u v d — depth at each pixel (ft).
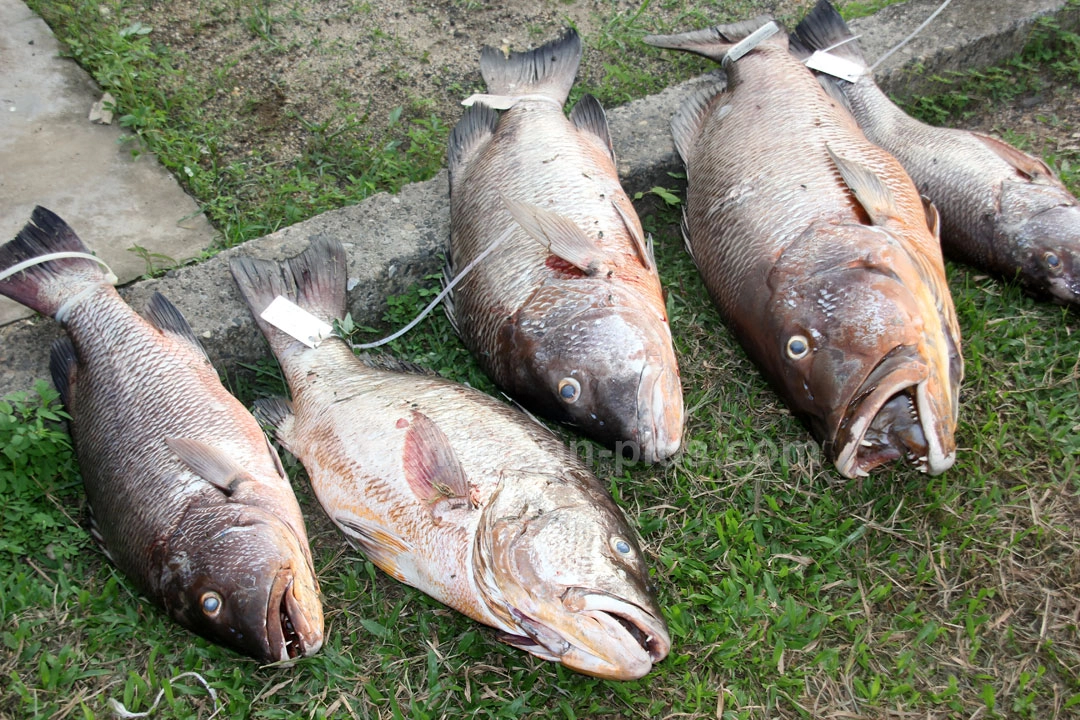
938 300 4.63
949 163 5.57
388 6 7.03
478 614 4.09
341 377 4.77
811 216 4.75
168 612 4.15
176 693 4.14
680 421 4.49
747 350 4.85
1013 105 6.64
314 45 6.71
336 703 4.10
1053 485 4.64
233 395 5.05
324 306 5.01
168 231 5.63
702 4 7.08
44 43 6.47
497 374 4.74
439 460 4.16
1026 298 5.41
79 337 4.67
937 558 4.50
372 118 6.36
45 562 4.50
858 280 4.44
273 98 6.42
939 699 4.07
